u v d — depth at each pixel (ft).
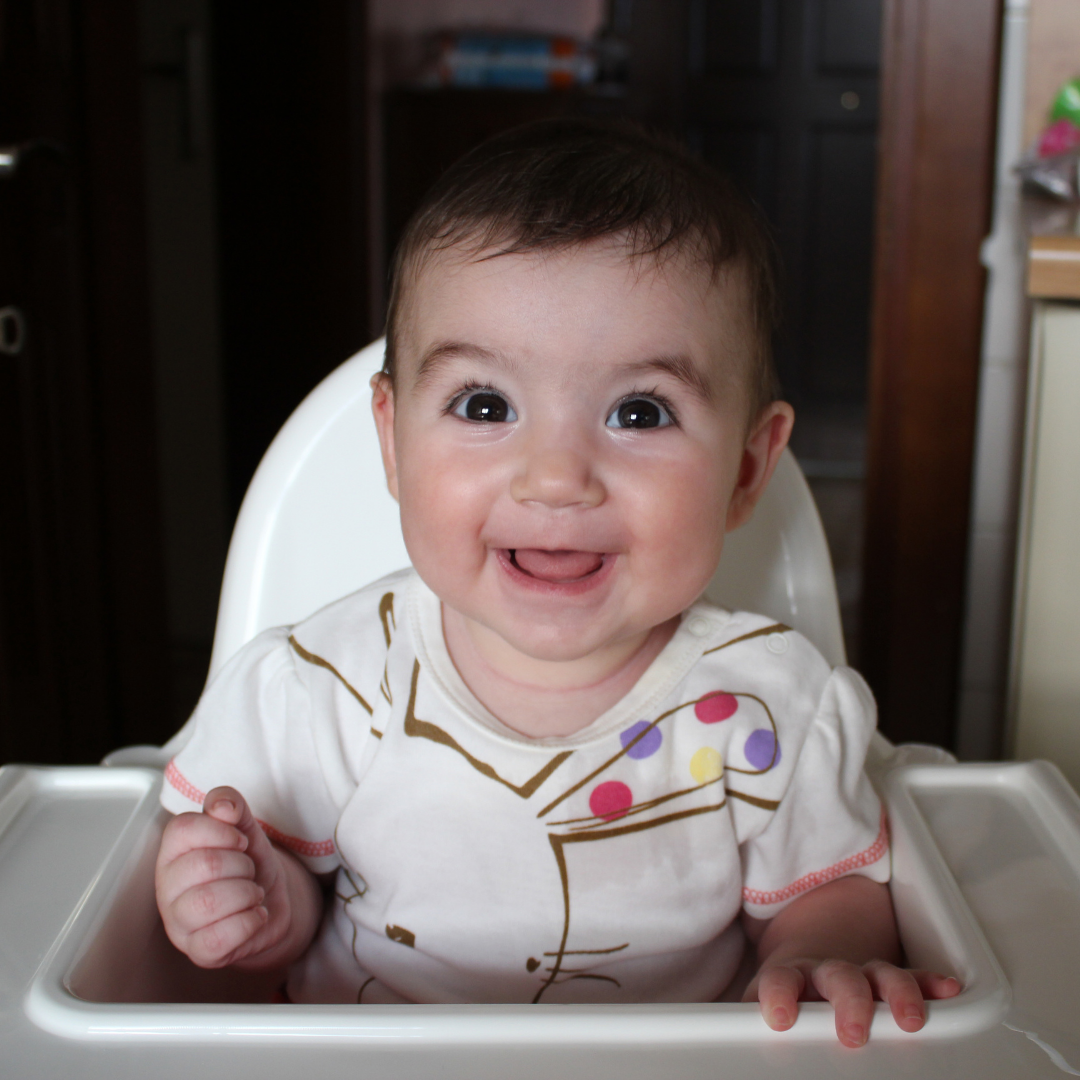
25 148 4.54
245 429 8.02
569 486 1.71
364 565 2.63
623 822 1.99
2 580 4.67
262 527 2.62
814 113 13.05
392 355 2.01
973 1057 1.38
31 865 1.83
